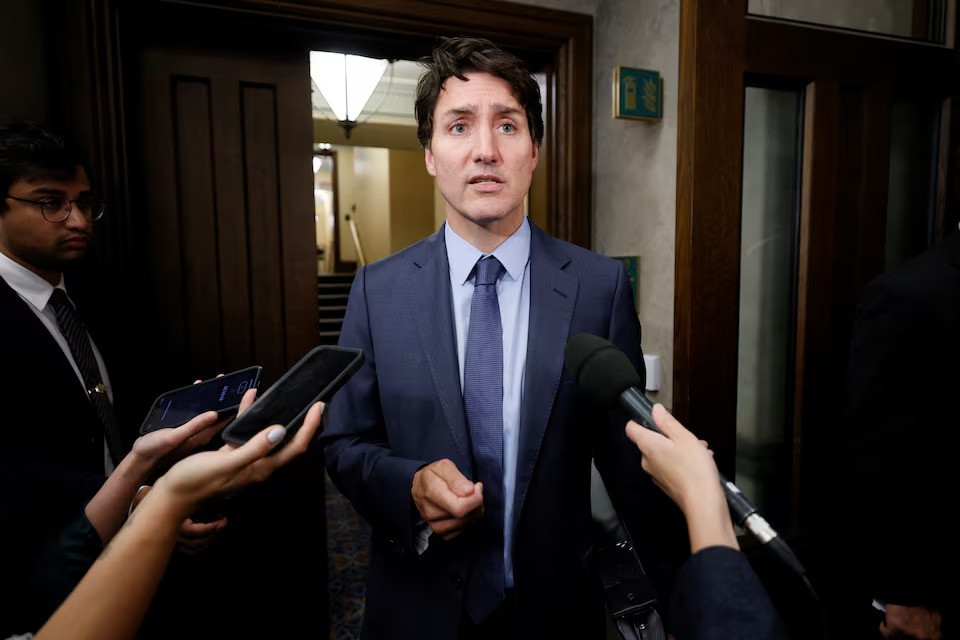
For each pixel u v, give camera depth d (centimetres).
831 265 175
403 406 94
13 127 119
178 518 53
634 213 184
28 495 66
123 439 157
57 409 114
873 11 187
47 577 58
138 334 163
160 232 170
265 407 64
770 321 182
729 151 159
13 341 110
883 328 101
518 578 90
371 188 1127
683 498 52
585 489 98
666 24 168
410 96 606
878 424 102
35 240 119
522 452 90
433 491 75
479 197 90
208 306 177
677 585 49
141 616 50
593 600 97
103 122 152
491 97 88
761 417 184
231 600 177
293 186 185
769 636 42
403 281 101
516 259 98
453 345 95
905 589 100
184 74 171
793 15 175
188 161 173
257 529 182
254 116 180
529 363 92
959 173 182
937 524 98
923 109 192
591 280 100
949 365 96
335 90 288
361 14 169
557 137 198
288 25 169
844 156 176
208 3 158
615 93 165
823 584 177
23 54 140
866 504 103
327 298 748
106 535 81
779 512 186
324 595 192
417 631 91
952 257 99
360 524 325
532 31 187
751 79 165
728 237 161
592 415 96
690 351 160
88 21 149
